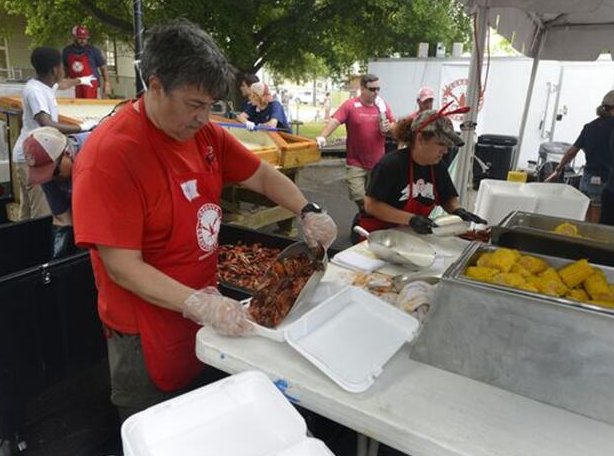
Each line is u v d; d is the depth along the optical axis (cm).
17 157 340
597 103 732
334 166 943
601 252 161
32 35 1125
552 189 285
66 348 201
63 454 195
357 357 106
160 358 140
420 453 87
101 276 138
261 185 170
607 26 447
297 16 980
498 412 93
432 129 222
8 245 235
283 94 1480
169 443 81
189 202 134
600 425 91
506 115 765
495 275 115
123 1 923
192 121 120
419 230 204
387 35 1053
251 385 93
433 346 107
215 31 912
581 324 92
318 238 153
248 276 221
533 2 285
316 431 167
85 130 317
